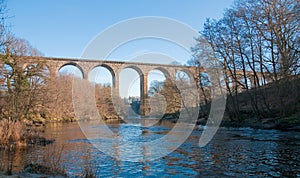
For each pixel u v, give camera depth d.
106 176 9.27
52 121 42.31
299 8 24.86
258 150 14.04
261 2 28.86
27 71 29.41
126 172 9.80
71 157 12.45
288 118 25.55
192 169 10.21
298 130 22.25
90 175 8.69
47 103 37.34
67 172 9.37
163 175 9.41
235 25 30.41
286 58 25.64
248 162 11.27
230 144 16.34
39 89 31.25
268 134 21.20
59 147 15.56
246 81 31.77
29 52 30.09
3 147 15.15
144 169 10.23
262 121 28.19
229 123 30.34
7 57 25.73
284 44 26.92
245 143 16.66
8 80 26.56
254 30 29.77
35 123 35.12
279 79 27.55
